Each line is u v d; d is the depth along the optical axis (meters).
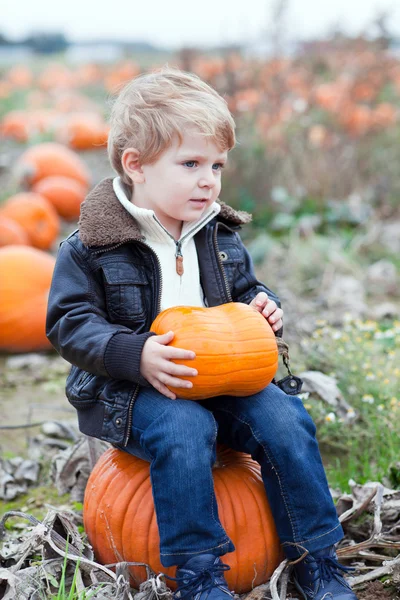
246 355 2.32
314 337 4.14
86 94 17.84
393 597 2.41
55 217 6.83
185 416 2.28
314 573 2.34
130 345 2.30
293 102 7.98
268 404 2.41
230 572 2.37
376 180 8.03
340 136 8.02
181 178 2.42
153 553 2.36
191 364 2.28
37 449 3.65
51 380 4.61
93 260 2.49
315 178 7.75
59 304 2.44
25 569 2.41
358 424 3.61
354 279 5.96
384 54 8.57
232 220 2.73
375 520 2.63
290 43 9.02
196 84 2.53
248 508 2.41
